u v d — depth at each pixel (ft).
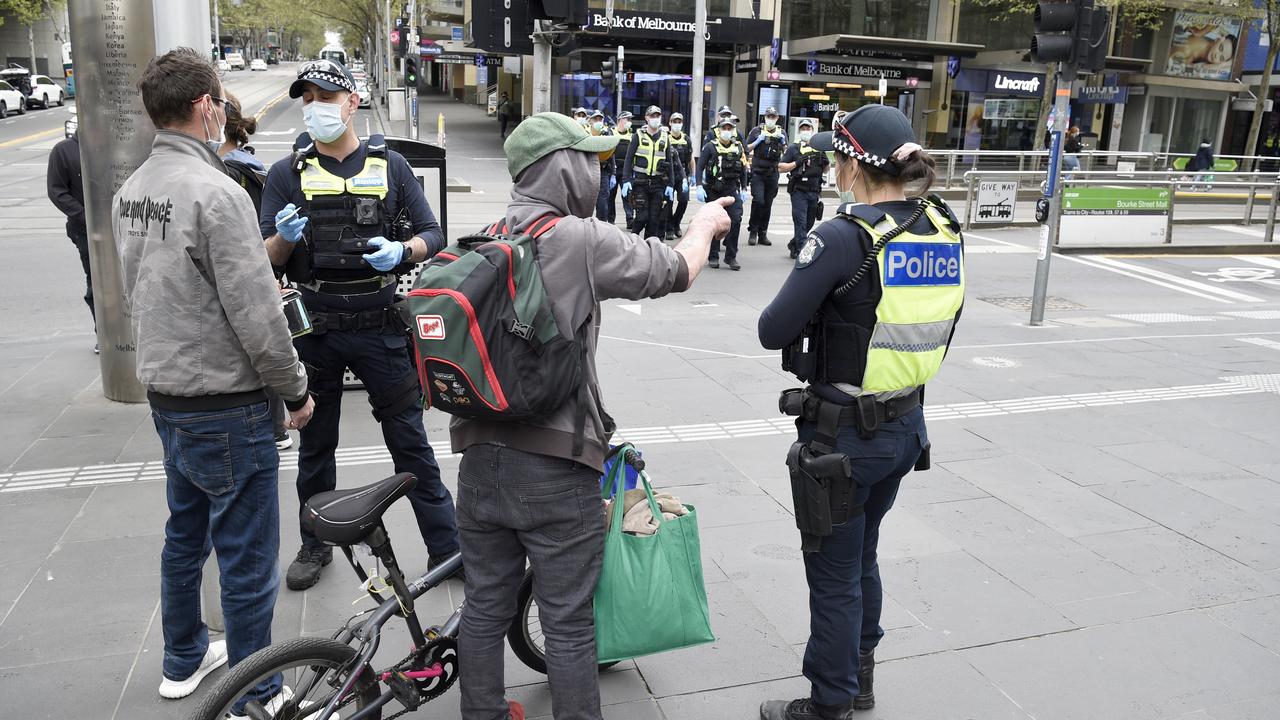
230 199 7.80
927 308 8.09
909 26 98.07
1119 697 10.02
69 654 10.36
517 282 6.91
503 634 8.10
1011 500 15.26
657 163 40.06
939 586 12.30
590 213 7.88
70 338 24.84
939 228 8.20
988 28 99.71
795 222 38.73
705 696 9.89
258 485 8.55
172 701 9.57
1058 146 27.89
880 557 13.10
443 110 145.18
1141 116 107.14
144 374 8.14
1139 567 12.99
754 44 91.76
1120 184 49.14
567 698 7.68
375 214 11.21
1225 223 60.54
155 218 7.82
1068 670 10.48
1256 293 37.65
